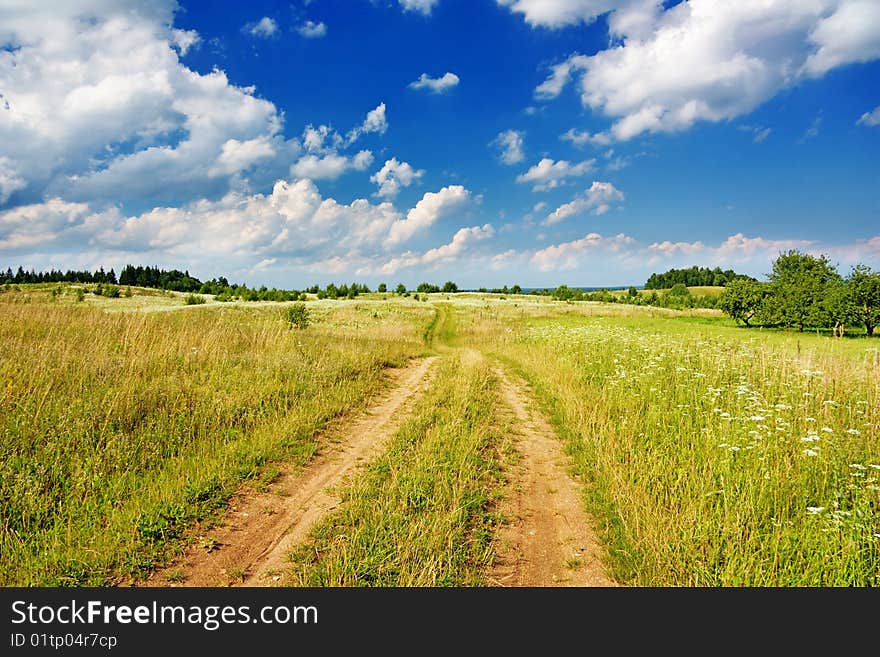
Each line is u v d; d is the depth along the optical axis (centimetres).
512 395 1257
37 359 936
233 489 627
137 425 774
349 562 460
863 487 551
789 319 3916
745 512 511
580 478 691
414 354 2188
